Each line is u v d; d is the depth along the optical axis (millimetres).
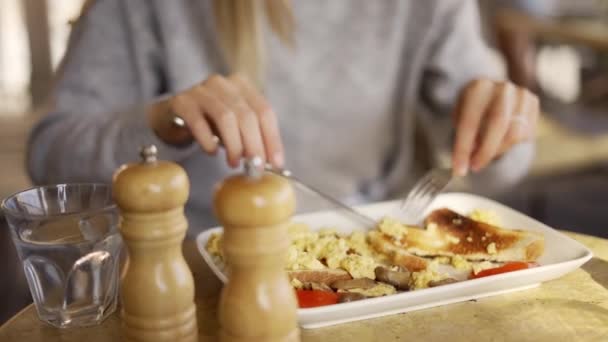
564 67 4812
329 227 986
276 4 1406
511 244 901
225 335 665
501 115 1098
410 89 1512
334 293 805
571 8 4504
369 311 774
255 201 636
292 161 1460
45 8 4027
